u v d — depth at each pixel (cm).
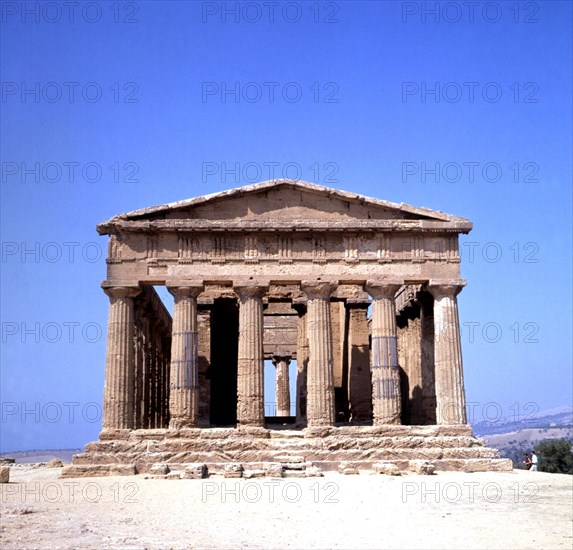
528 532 2414
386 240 5056
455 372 4931
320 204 5081
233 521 2662
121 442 4669
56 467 5562
